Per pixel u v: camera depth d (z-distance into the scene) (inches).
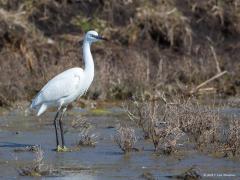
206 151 504.7
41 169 442.6
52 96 535.2
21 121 641.6
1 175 431.8
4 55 822.5
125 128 544.4
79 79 539.2
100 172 440.1
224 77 837.8
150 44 901.8
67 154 498.0
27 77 770.8
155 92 766.5
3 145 529.7
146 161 473.1
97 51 869.2
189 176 424.8
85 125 608.1
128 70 808.3
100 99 761.6
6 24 854.5
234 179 422.9
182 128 534.9
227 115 643.5
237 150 492.4
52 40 874.8
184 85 799.7
